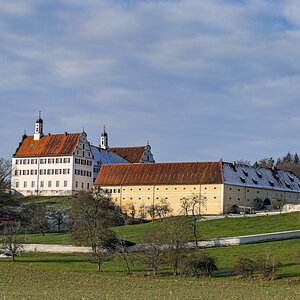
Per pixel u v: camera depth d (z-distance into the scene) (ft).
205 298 243.19
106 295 250.37
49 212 567.59
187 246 341.82
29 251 398.01
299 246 361.92
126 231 471.62
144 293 256.73
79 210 488.02
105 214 506.89
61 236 465.88
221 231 454.81
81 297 244.22
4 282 281.54
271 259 315.78
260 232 443.73
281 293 255.70
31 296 245.04
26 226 520.01
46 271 317.63
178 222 350.64
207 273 308.60
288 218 493.77
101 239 373.61
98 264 333.01
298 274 303.48
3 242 369.91
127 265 320.09
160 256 322.14
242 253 363.56
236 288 270.05
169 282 288.10
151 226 493.77
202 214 578.66
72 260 362.12
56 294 251.19
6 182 565.12
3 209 547.49
